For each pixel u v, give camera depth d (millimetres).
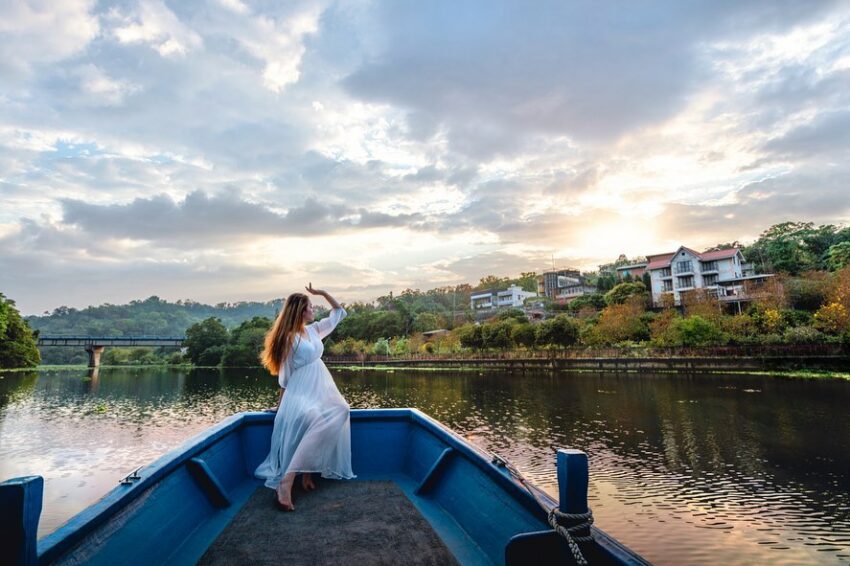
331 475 3186
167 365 94562
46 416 29984
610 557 1589
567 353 50531
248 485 3197
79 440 22562
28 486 1363
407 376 51625
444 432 3150
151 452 20016
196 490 2748
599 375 42594
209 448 3070
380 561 2199
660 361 42281
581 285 90188
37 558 1429
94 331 175875
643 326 50125
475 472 2721
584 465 1762
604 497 12844
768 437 18906
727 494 12992
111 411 32281
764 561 9172
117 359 108812
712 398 27812
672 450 17516
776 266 60188
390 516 2688
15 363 70625
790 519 11203
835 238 61938
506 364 53656
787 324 41781
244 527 2529
